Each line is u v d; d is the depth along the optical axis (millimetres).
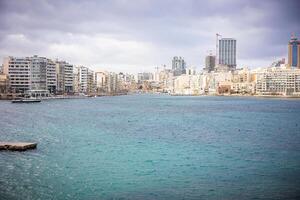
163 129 93125
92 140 71688
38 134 79188
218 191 38188
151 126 100375
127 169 47125
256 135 81750
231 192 37906
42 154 55688
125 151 59812
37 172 44594
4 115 126125
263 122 113500
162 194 37219
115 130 89375
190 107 199250
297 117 132875
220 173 45469
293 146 65688
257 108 188750
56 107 178250
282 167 48500
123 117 130125
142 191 38000
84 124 102625
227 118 129250
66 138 73875
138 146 65000
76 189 38281
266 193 37500
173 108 189500
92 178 42469
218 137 78188
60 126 96125
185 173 45406
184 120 120562
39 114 133500
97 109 172125
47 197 35656
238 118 129250
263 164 50406
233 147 64562
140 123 108812
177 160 53000
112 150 60594
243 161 52406
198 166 49188
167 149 62156
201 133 85188
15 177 42156
